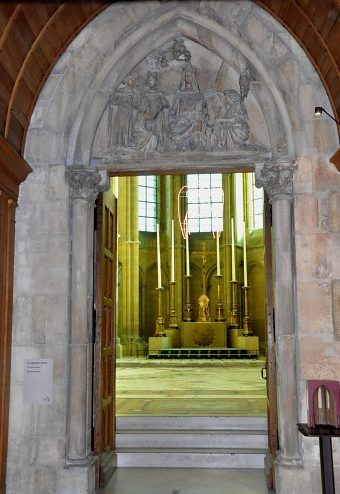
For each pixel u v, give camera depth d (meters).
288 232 6.69
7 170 6.32
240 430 8.31
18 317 6.81
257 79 7.01
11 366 6.74
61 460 6.55
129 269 23.48
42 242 6.89
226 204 25.25
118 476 7.28
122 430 8.32
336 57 6.14
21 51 6.07
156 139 7.15
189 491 6.63
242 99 7.14
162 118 7.23
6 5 5.39
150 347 21.25
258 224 24.69
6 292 6.54
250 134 7.09
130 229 23.78
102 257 7.26
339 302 6.59
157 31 7.07
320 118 6.80
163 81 7.34
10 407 6.68
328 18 5.82
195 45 7.32
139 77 7.34
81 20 6.73
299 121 6.82
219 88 7.28
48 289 6.83
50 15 6.12
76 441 6.57
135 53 7.14
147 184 25.61
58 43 6.73
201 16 6.88
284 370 6.53
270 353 6.96
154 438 8.05
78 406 6.61
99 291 7.14
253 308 24.41
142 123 7.20
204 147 7.09
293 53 6.86
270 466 6.71
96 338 7.06
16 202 6.84
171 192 25.77
